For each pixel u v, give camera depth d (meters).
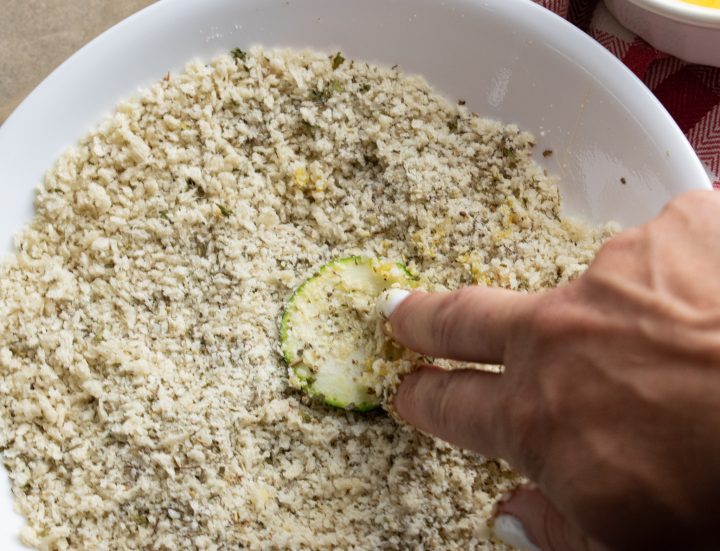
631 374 0.20
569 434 0.21
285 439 0.31
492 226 0.33
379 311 0.30
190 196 0.32
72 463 0.30
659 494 0.20
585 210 0.33
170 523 0.29
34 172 0.31
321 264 0.33
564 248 0.32
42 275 0.31
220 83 0.32
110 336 0.31
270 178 0.33
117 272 0.32
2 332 0.31
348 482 0.30
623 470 0.20
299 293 0.32
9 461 0.30
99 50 0.31
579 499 0.21
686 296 0.21
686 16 0.32
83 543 0.29
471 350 0.25
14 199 0.31
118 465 0.30
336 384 0.31
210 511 0.30
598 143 0.32
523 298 0.23
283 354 0.32
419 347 0.27
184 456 0.30
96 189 0.31
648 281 0.21
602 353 0.21
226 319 0.32
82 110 0.32
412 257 0.33
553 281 0.32
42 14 0.38
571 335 0.21
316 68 0.33
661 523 0.20
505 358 0.23
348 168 0.33
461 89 0.33
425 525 0.30
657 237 0.22
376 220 0.33
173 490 0.30
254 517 0.30
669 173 0.31
